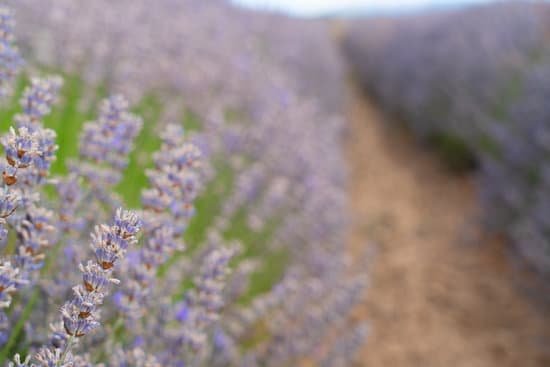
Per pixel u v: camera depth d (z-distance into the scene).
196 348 0.66
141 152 1.14
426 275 1.85
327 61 3.96
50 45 1.17
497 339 1.54
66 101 1.17
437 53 3.71
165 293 0.73
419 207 2.54
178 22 1.80
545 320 1.61
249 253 1.28
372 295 1.69
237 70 1.80
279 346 0.97
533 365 1.44
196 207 1.18
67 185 0.62
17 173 0.48
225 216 1.19
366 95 5.64
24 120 0.56
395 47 4.96
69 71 1.20
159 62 1.44
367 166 3.06
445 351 1.46
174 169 0.61
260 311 0.98
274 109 1.60
